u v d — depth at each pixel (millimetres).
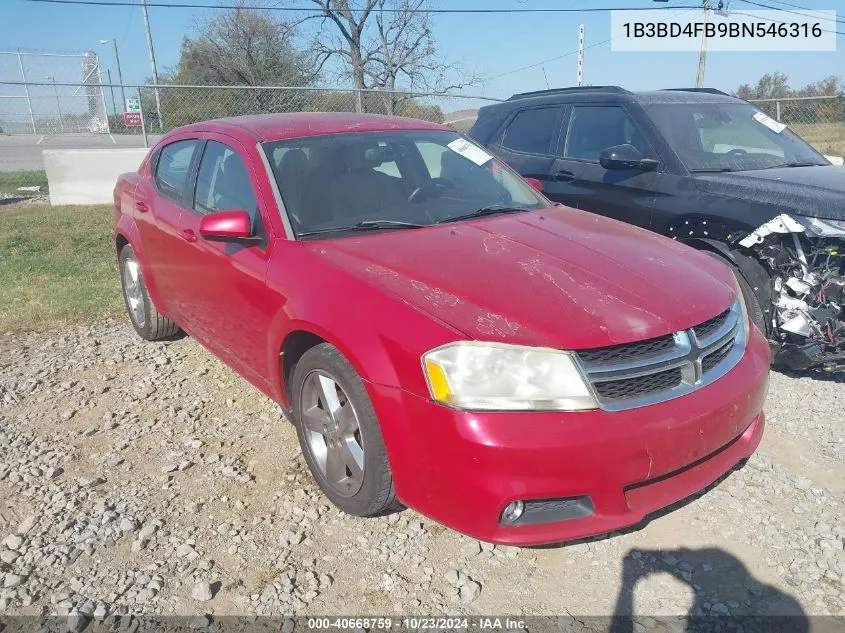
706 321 2867
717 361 2918
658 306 2766
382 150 4004
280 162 3703
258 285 3414
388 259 3080
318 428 3178
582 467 2449
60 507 3277
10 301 6387
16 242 8906
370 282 2900
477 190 4066
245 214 3451
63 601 2686
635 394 2611
